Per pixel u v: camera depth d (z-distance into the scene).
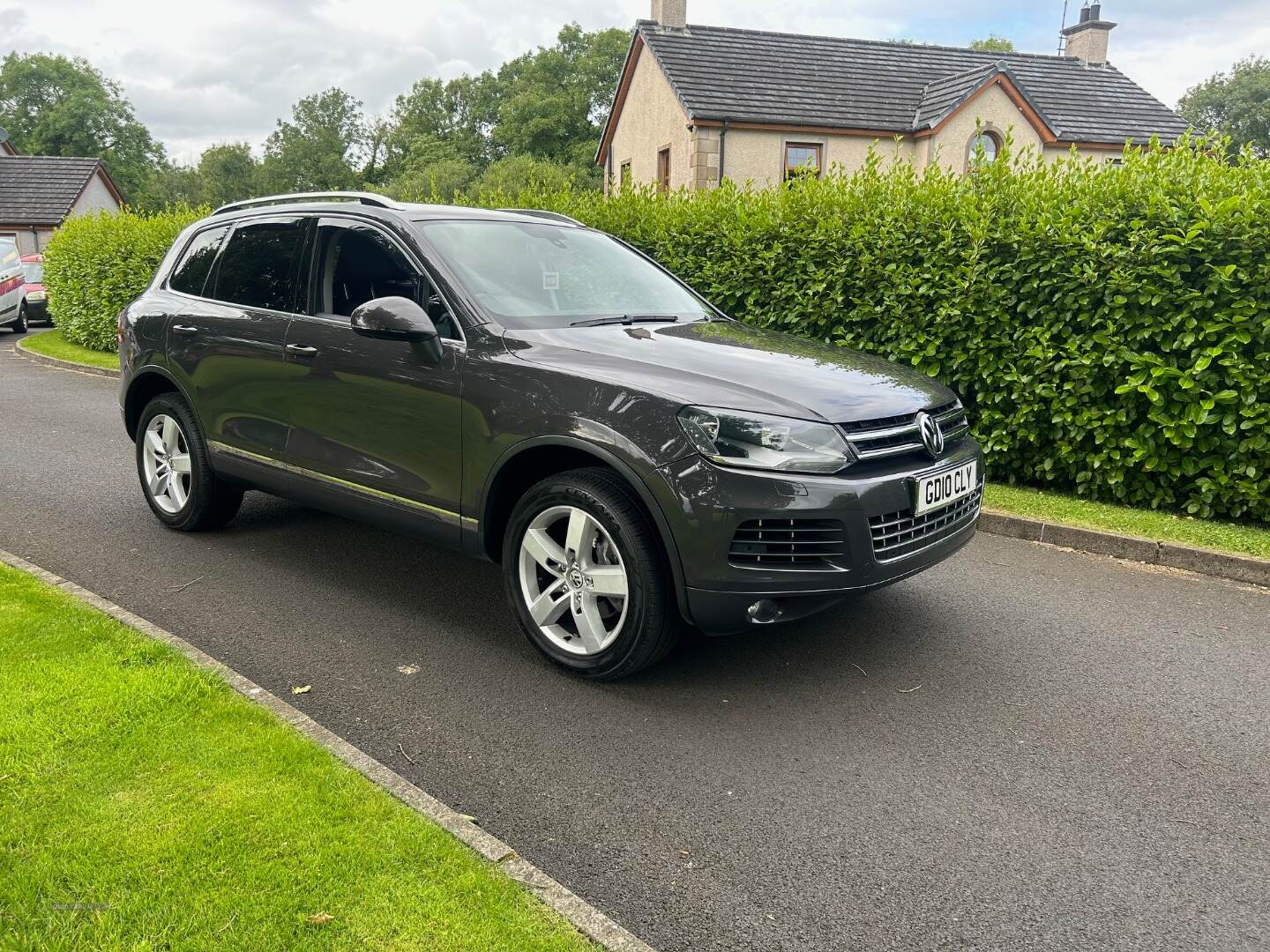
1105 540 5.72
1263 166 5.97
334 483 4.44
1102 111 24.48
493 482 3.79
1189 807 2.90
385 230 4.35
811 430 3.28
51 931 2.10
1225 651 4.18
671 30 24.67
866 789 2.97
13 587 4.26
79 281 15.92
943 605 4.73
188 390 5.17
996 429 7.10
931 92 24.03
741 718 3.44
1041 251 6.58
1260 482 6.00
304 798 2.65
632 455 3.35
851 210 7.78
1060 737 3.34
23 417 9.84
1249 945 2.29
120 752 2.86
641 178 25.94
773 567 3.25
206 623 4.22
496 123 75.06
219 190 97.69
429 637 4.13
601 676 3.64
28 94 69.69
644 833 2.71
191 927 2.13
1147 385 6.18
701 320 4.60
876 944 2.27
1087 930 2.33
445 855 2.44
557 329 3.96
